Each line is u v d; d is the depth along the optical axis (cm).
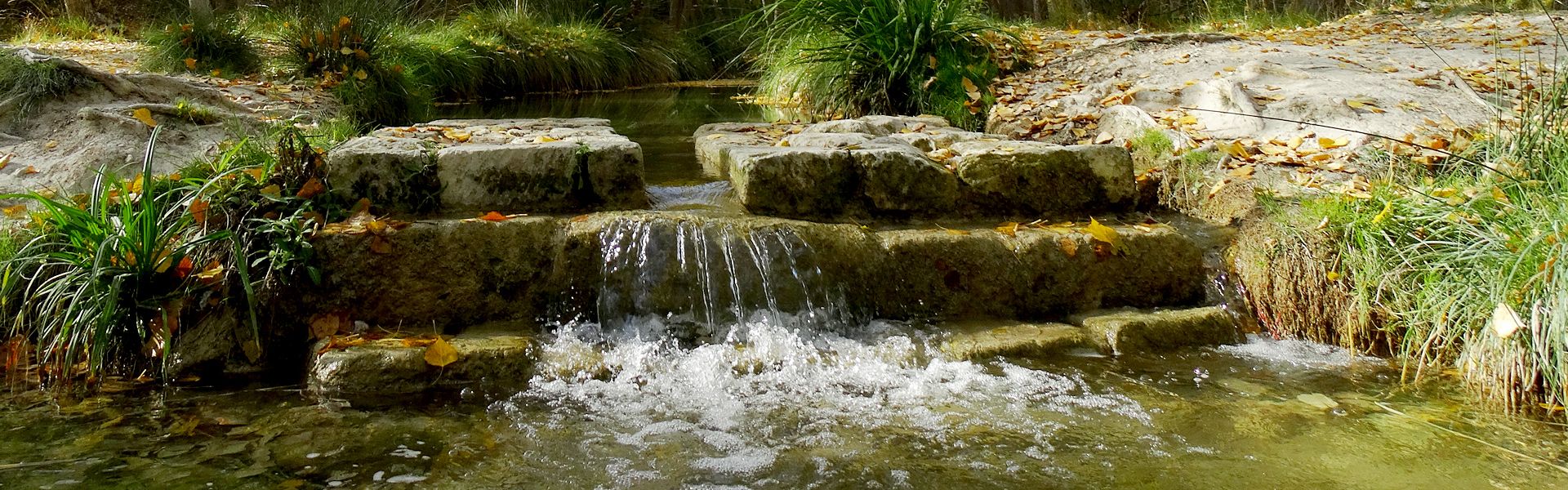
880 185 411
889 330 372
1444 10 1107
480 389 323
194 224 368
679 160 538
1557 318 296
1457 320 333
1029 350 354
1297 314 375
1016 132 584
